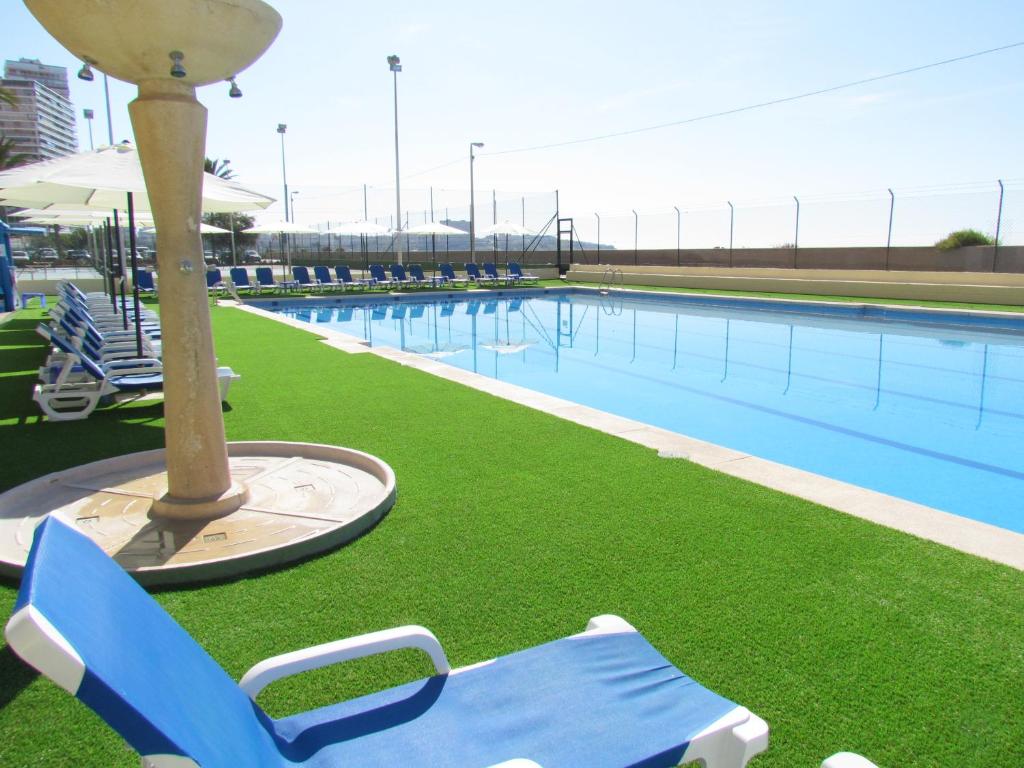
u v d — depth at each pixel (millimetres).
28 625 1127
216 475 4316
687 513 4340
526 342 15211
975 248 21406
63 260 35969
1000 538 3963
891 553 3764
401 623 3059
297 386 8359
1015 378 11000
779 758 2217
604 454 5590
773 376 11281
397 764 1697
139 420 6910
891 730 2359
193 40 3475
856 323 17000
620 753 1694
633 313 20234
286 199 39156
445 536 4000
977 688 2596
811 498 4602
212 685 1610
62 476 4809
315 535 3762
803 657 2791
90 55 3516
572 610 3166
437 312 21219
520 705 1930
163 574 3396
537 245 32469
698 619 3084
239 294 24266
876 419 8539
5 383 8898
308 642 2904
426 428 6414
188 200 3941
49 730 2352
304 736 1812
